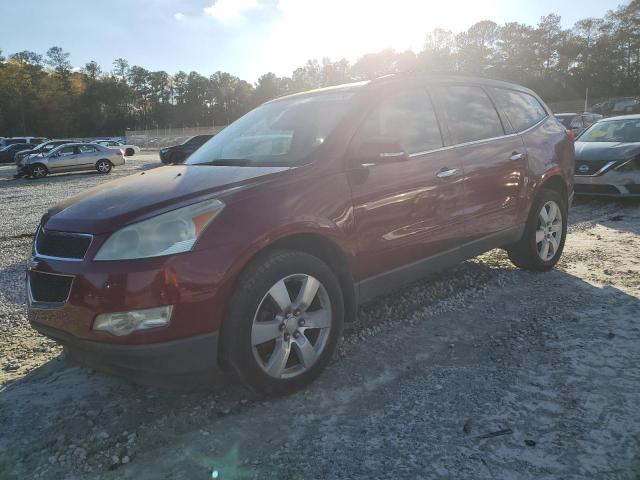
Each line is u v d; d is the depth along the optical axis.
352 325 3.95
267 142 3.63
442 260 3.94
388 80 3.80
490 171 4.22
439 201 3.78
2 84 98.69
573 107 65.38
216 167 3.40
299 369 3.00
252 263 2.79
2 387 3.23
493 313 4.06
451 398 2.88
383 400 2.89
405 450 2.45
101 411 2.91
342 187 3.18
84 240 2.66
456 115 4.16
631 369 3.08
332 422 2.71
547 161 4.87
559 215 5.07
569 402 2.77
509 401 2.82
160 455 2.50
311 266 2.97
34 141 37.62
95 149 23.31
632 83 82.06
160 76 126.62
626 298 4.21
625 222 7.16
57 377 3.35
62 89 107.94
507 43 91.12
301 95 4.19
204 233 2.63
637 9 80.56
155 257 2.53
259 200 2.85
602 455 2.35
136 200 2.84
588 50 85.38
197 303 2.58
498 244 4.48
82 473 2.39
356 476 2.29
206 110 129.38
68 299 2.61
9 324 4.34
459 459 2.37
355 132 3.38
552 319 3.87
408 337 3.70
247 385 2.81
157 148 59.53
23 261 6.60
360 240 3.29
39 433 2.72
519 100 4.99
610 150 8.42
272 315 2.89
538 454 2.38
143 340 2.51
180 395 3.04
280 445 2.53
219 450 2.51
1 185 19.45
